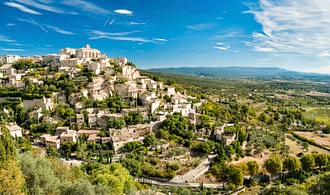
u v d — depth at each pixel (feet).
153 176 553.64
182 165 590.96
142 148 638.12
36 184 280.51
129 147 641.40
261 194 306.96
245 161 631.97
